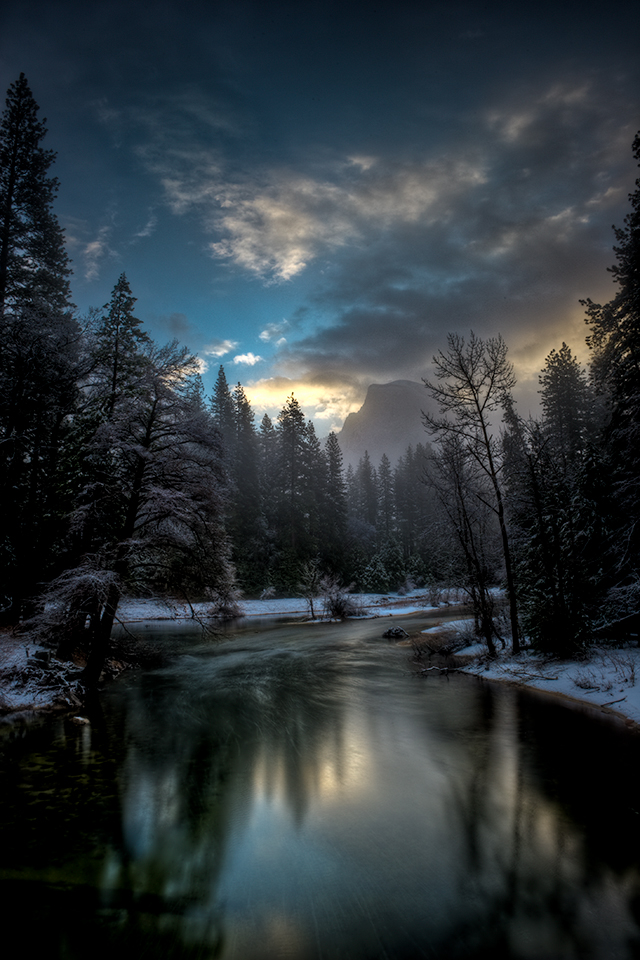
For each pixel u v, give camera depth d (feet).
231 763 35.29
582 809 26.37
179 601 63.10
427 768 33.60
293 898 19.95
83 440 58.80
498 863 22.04
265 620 142.61
